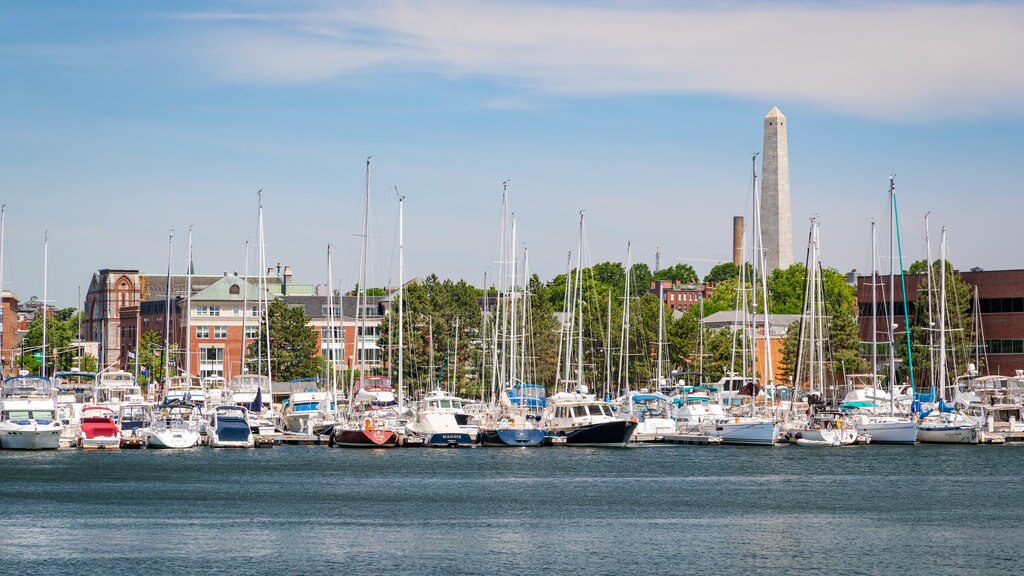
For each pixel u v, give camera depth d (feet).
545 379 636.07
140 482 318.24
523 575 200.23
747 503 277.85
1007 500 284.20
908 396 485.97
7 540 227.40
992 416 462.19
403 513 262.06
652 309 640.17
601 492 298.56
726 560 211.41
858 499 286.05
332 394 497.05
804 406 460.96
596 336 602.03
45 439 406.21
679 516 258.37
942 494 295.28
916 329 569.23
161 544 224.12
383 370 624.18
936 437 441.68
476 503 277.85
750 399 501.15
